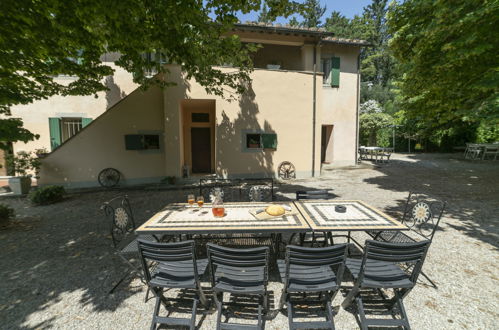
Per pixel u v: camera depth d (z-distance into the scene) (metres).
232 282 2.35
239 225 2.83
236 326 2.29
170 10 3.35
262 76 9.98
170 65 9.12
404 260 2.25
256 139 10.24
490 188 8.04
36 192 6.99
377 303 2.71
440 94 6.73
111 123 9.32
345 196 7.30
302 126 10.50
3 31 3.10
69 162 8.96
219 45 5.05
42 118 10.05
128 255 3.89
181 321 2.34
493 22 5.00
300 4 4.48
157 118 9.76
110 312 2.63
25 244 4.34
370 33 32.97
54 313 2.61
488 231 4.56
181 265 2.69
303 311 2.62
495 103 5.34
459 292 2.86
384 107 24.34
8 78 4.53
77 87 6.77
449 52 5.51
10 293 2.95
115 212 3.40
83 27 3.42
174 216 3.20
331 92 12.80
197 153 11.71
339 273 2.26
